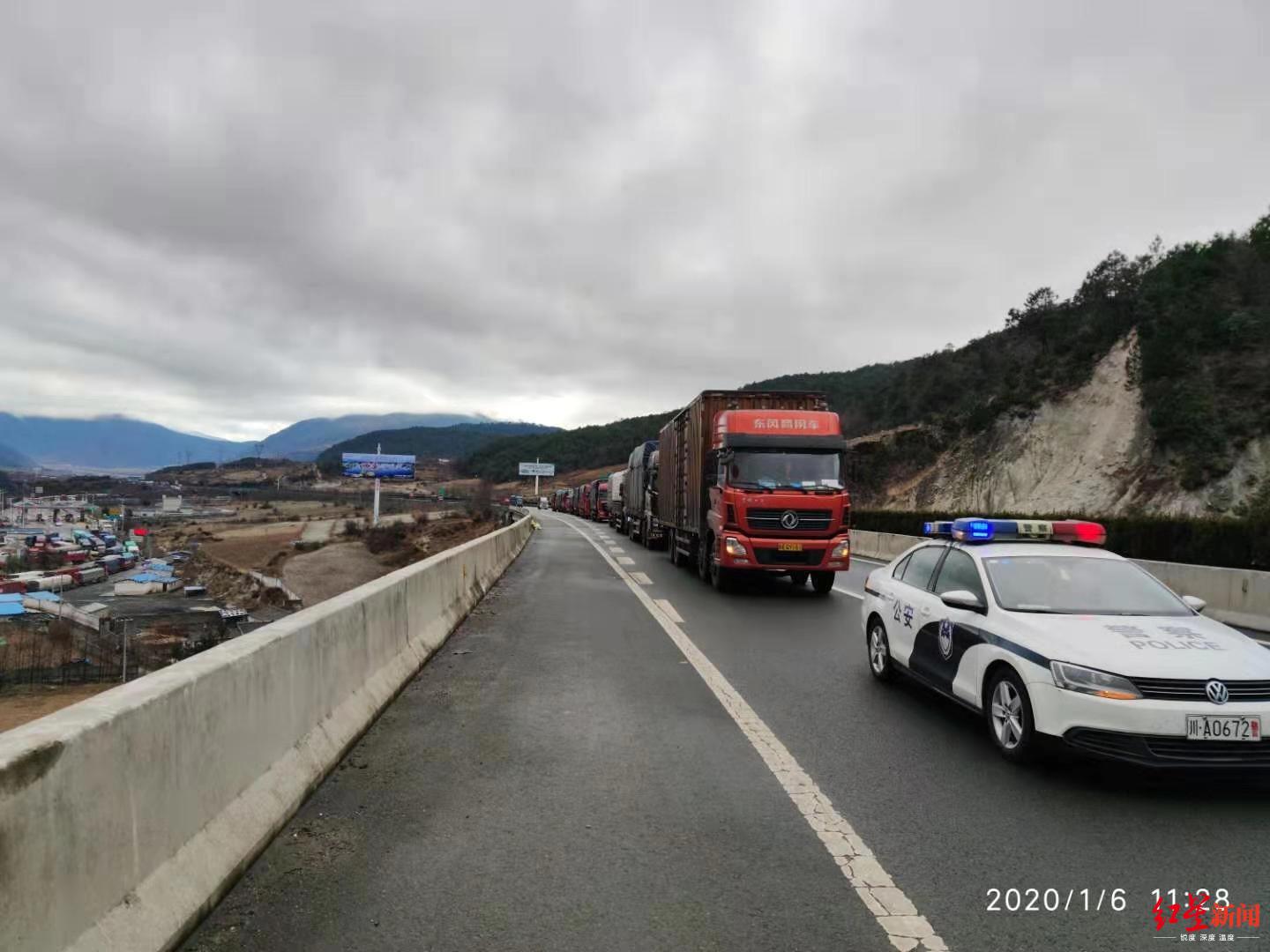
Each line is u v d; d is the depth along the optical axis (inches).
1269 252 1740.9
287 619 209.6
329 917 136.5
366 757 220.7
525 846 166.1
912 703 286.5
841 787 202.5
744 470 583.8
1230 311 1614.2
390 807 186.1
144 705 125.5
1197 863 162.1
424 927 133.9
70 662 1555.1
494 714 266.8
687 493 758.5
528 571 793.6
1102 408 1754.4
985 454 1971.0
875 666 326.3
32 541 4485.7
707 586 660.7
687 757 224.1
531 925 135.3
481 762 217.8
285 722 188.2
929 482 2110.0
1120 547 791.7
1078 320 2433.6
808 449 586.6
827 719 264.5
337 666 232.1
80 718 113.9
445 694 294.0
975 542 276.2
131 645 1744.6
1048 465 1786.4
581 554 1048.8
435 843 167.0
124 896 117.6
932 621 271.9
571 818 181.0
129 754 120.6
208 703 147.8
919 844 169.3
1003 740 225.0
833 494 580.4
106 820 114.1
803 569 577.6
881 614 319.6
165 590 2967.5
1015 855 164.9
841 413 3720.5
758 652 378.6
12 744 100.7
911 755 228.5
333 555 3056.1
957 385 2994.6
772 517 574.9
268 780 173.5
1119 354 1811.0
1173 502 1393.9
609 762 219.1
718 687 308.2
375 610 277.7
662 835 172.7
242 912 137.2
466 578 511.2
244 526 5014.8
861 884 151.6
